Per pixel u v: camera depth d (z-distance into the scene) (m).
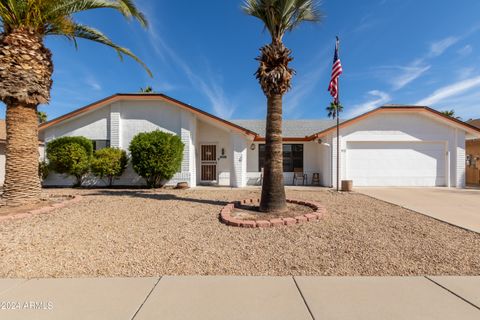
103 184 13.83
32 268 3.75
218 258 4.15
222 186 14.62
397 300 2.96
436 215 7.07
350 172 14.34
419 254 4.31
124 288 3.22
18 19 7.04
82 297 3.02
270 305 2.86
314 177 16.25
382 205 8.56
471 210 7.80
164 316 2.67
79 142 13.09
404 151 14.33
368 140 14.21
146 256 4.20
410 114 14.22
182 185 12.95
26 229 5.41
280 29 7.14
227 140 15.67
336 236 5.20
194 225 5.93
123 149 13.94
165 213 7.07
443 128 14.17
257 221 5.91
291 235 5.25
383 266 3.88
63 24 8.03
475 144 17.14
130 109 14.05
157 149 12.44
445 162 14.23
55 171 13.05
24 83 7.07
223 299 2.98
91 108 13.66
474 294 3.08
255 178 16.47
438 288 3.22
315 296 3.04
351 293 3.10
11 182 7.32
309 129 18.44
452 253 4.35
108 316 2.67
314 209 7.47
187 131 13.85
